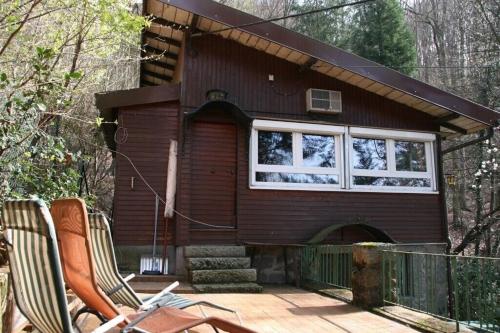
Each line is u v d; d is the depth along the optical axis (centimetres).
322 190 793
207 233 721
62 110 643
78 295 227
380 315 418
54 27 607
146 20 656
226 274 614
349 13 2314
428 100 789
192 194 728
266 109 787
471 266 445
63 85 471
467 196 1697
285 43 732
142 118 728
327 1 2350
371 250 456
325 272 607
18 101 398
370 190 819
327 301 506
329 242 786
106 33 613
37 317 178
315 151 811
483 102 1464
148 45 930
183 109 736
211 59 773
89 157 578
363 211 810
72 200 187
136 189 706
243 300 510
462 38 1791
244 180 754
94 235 264
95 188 1215
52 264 156
